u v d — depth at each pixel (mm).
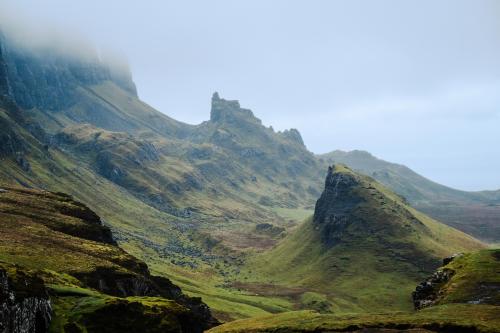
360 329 102000
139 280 139125
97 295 97562
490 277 144625
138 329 86812
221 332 118875
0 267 68000
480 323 95500
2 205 184750
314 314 132125
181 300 163500
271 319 131500
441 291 150000
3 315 62125
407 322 101938
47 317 78312
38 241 144500
